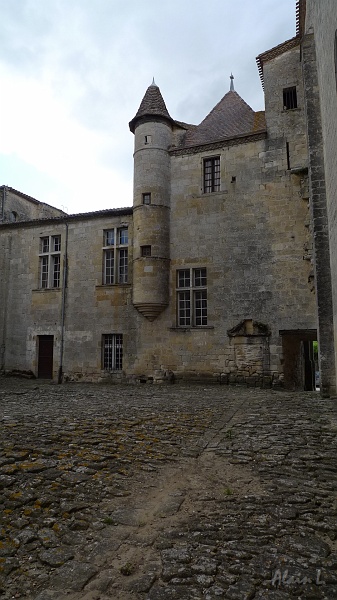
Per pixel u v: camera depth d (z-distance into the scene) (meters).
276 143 15.98
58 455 5.51
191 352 16.33
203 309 16.64
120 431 6.94
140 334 17.34
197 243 16.75
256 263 15.76
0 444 5.94
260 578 2.86
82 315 18.66
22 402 10.89
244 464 5.26
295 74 16.06
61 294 19.23
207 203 16.80
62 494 4.29
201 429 7.25
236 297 15.88
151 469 5.11
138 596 2.71
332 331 11.84
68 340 18.77
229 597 2.66
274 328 15.18
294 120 15.88
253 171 16.22
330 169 10.45
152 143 17.44
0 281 20.75
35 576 2.95
